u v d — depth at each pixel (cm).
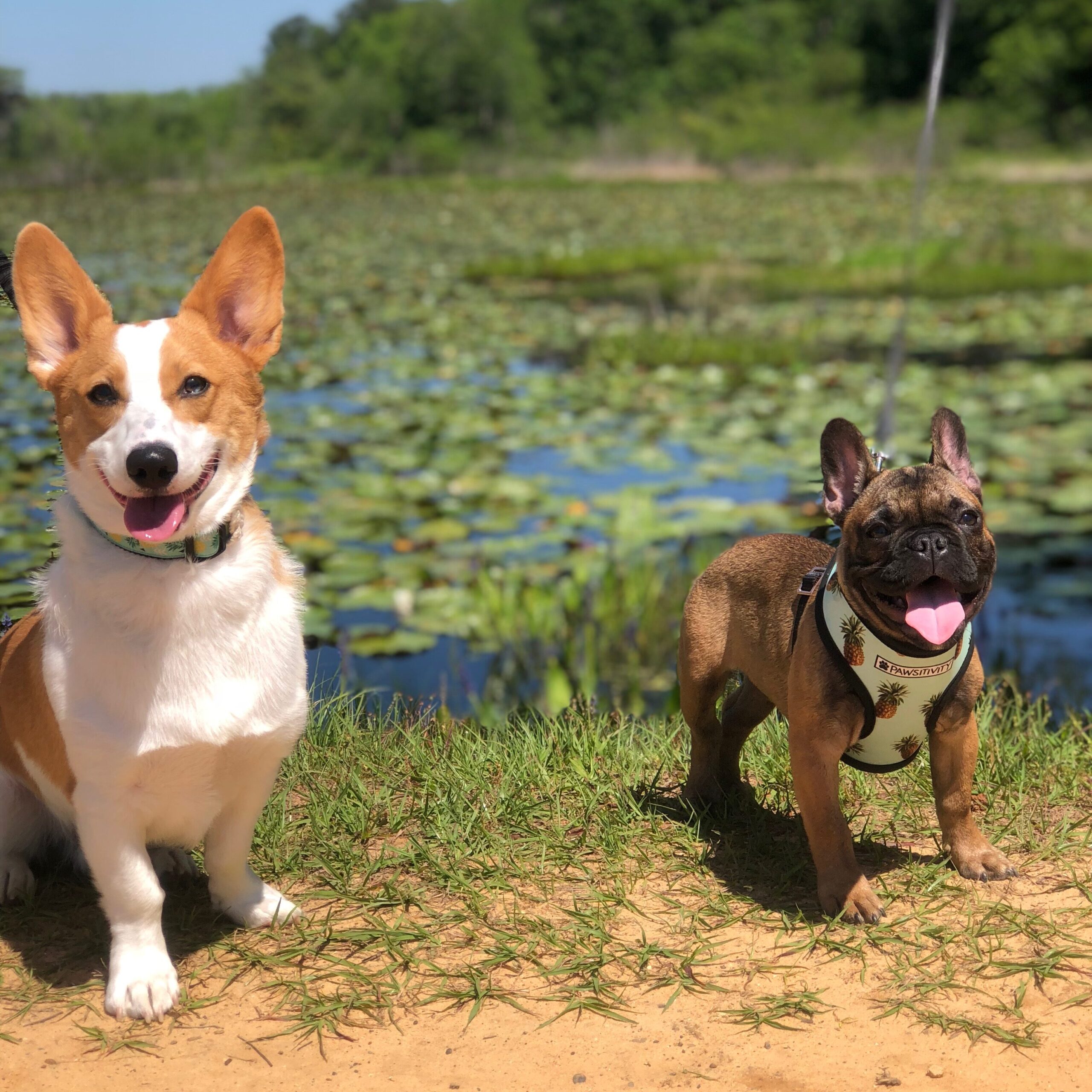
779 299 660
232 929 129
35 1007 117
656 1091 106
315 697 179
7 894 132
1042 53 2070
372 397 405
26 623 130
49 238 117
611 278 757
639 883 135
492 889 133
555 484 310
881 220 1056
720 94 2623
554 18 2794
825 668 127
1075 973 118
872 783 154
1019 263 782
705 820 146
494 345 510
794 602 134
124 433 110
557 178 1903
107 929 128
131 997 115
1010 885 132
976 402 397
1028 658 218
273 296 121
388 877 137
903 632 122
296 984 119
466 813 146
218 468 115
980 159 1908
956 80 2300
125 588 113
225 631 116
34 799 133
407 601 234
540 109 2697
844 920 126
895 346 207
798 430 363
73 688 114
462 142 2591
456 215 1207
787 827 146
